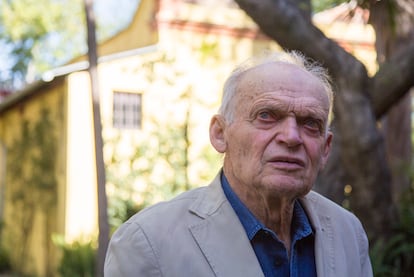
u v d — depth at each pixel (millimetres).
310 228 1816
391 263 5273
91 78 5188
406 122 7891
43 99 9305
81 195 8523
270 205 1722
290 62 1762
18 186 10383
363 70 4766
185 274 1656
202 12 9312
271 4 4578
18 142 10383
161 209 1768
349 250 1910
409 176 6707
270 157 1653
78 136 8484
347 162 4918
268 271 1703
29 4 20969
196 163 8234
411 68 4785
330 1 4582
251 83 1702
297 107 1654
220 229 1707
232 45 9438
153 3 9203
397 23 4727
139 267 1666
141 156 7602
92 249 7699
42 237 9398
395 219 5172
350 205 5184
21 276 9992
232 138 1729
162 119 8031
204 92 8844
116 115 8344
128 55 8328
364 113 4777
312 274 1794
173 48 8938
